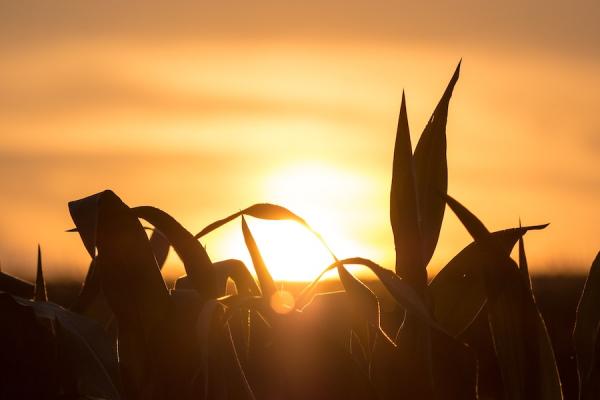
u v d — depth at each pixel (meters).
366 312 2.54
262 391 2.56
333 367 2.51
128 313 2.60
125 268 2.60
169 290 2.63
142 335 2.60
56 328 2.67
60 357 2.66
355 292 2.54
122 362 2.61
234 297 2.56
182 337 2.60
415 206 2.65
